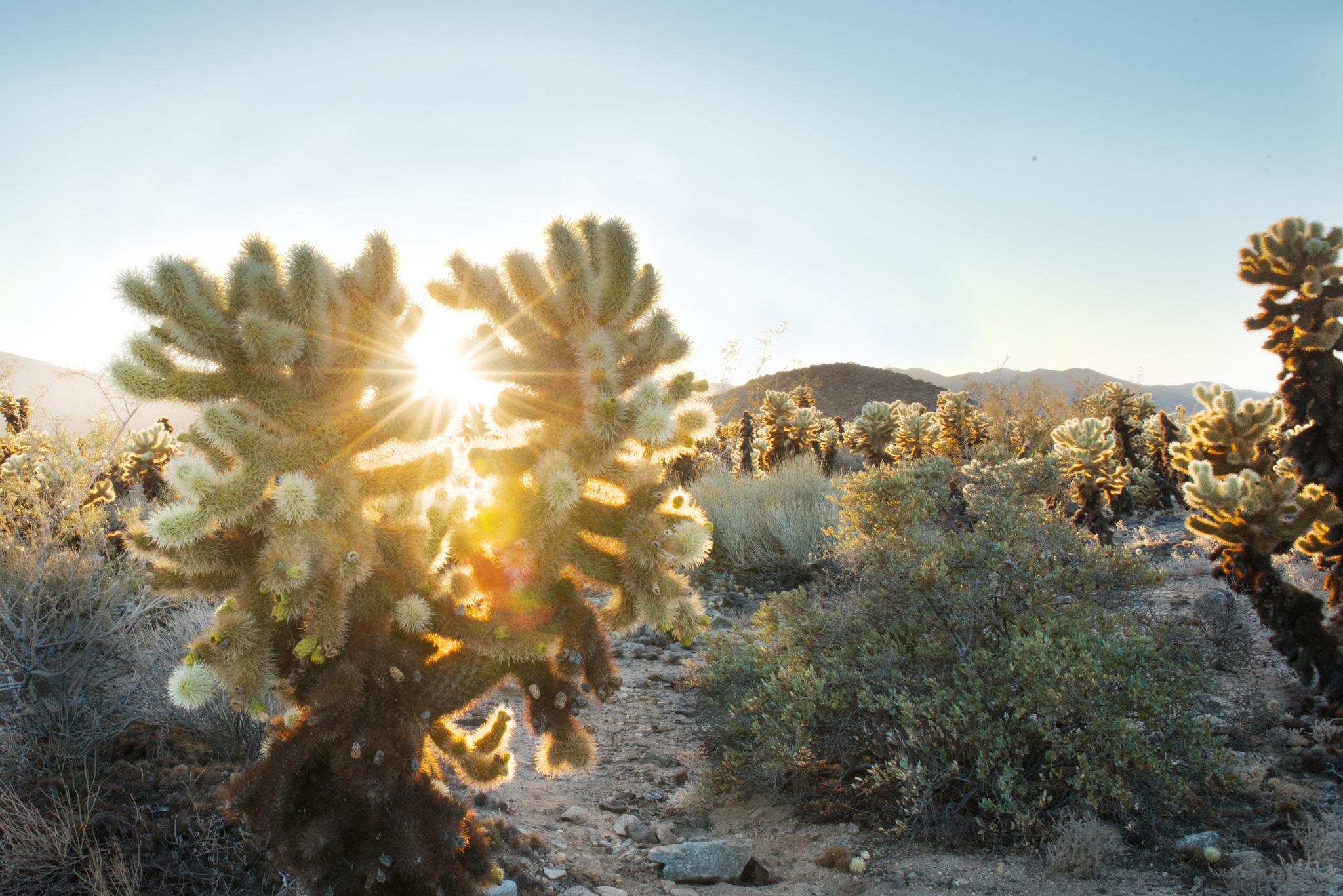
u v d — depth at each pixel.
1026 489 6.22
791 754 3.97
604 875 3.58
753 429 17.19
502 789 4.43
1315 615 4.50
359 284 2.58
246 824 2.75
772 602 5.15
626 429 2.59
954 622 4.27
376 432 2.54
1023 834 3.48
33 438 6.69
